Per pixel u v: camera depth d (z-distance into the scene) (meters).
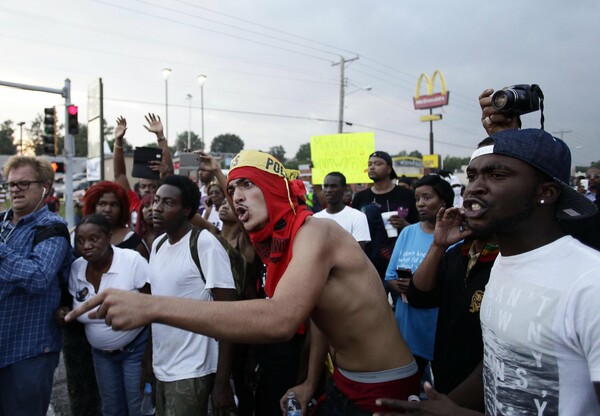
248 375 3.12
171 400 2.56
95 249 2.95
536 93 1.60
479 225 1.27
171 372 2.59
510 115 1.68
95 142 11.13
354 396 1.88
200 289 2.65
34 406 2.78
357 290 1.72
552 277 1.16
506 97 1.58
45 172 2.93
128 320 1.13
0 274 2.55
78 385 3.48
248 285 3.21
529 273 1.22
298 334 2.88
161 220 2.66
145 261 3.22
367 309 1.75
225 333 1.18
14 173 2.82
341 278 1.69
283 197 1.70
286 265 1.67
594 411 1.10
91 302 1.16
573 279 1.11
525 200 1.21
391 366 1.84
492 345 1.32
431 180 3.09
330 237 1.65
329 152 8.26
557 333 1.11
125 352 3.05
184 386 2.56
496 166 1.23
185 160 4.35
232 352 2.68
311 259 1.48
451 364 1.99
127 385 3.09
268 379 2.93
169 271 2.66
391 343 1.84
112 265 3.06
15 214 2.93
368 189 5.49
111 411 3.11
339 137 8.21
